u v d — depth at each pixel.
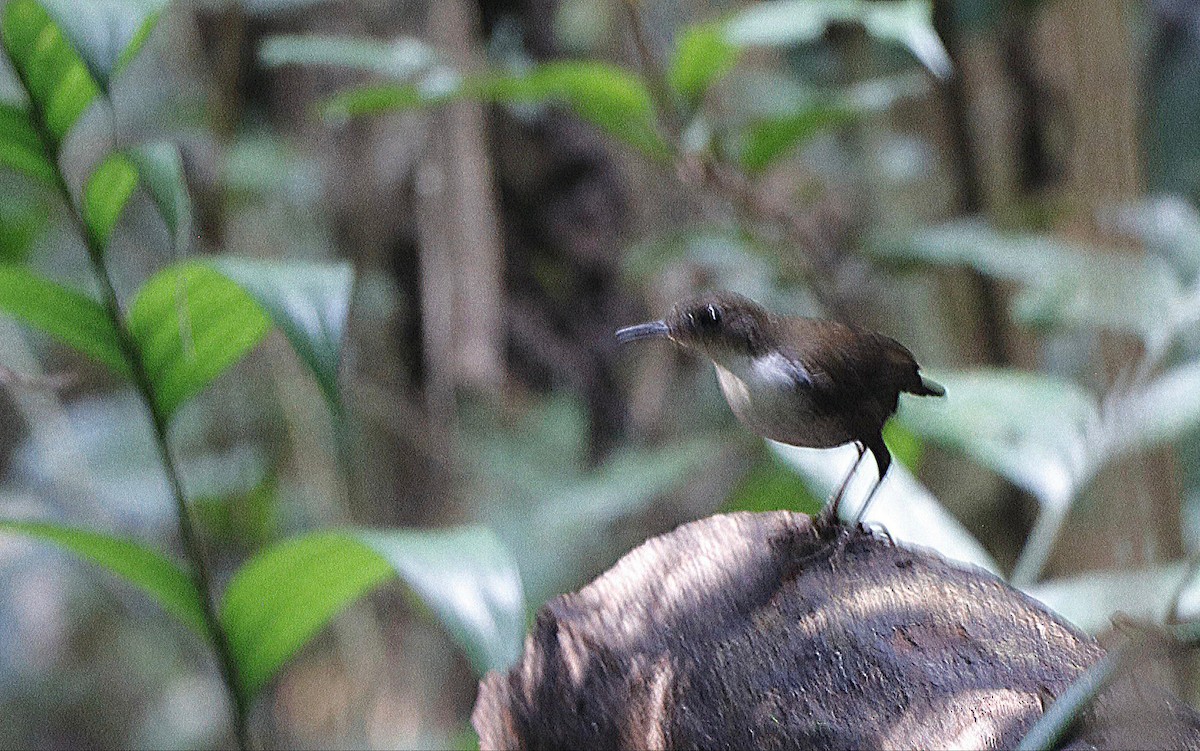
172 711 13.80
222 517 12.45
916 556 4.36
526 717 4.16
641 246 10.20
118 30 4.42
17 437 12.82
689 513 11.97
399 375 12.16
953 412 6.86
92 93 5.07
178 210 4.67
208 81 11.60
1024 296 7.86
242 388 12.51
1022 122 10.12
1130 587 5.73
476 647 4.20
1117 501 7.92
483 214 10.52
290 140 11.64
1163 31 12.21
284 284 4.34
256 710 13.38
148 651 14.14
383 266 11.74
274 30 11.38
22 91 5.08
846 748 3.73
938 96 10.18
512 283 11.98
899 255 8.38
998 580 4.30
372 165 11.45
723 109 10.49
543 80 7.18
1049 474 6.86
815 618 4.06
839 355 5.39
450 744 11.41
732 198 8.02
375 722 12.55
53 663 13.82
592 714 4.06
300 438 12.19
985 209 10.33
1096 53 9.23
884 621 4.00
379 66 8.02
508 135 11.47
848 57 10.33
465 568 4.36
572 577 11.69
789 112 7.79
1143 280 7.44
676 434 12.11
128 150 4.77
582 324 12.18
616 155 11.47
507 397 12.23
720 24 7.02
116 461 12.26
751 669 3.96
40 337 13.05
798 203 10.66
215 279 4.88
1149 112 12.23
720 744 3.89
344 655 12.98
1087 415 6.95
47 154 5.10
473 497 12.00
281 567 5.06
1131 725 3.50
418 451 12.33
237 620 5.23
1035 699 3.67
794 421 5.49
